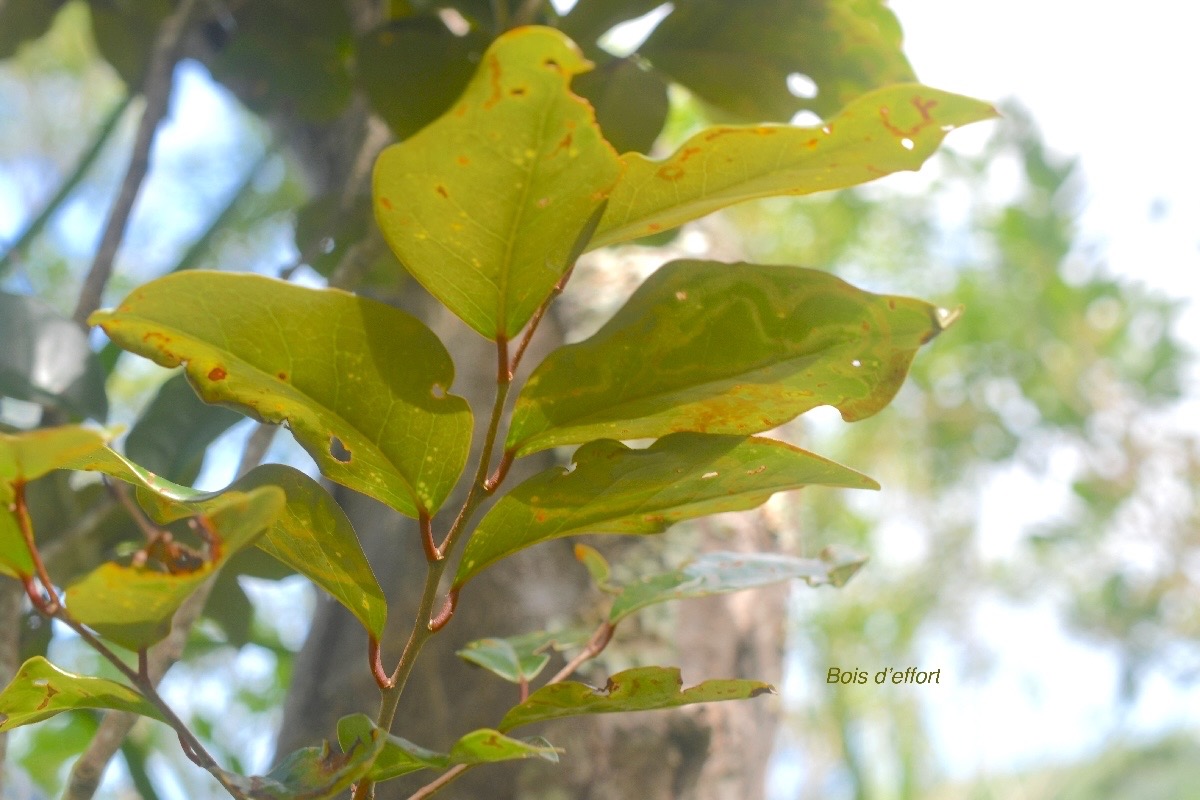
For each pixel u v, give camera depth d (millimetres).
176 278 497
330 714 752
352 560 532
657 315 522
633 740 737
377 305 509
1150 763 2145
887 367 523
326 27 1006
